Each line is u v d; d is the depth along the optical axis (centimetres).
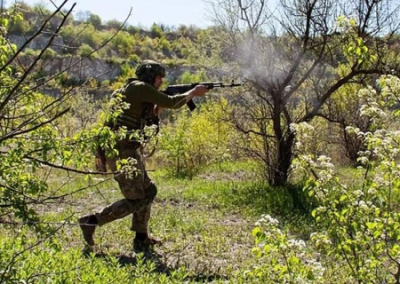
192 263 577
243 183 1149
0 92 320
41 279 398
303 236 723
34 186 317
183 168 1440
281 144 1074
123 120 563
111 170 564
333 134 1463
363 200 363
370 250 361
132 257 588
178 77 4816
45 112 328
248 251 636
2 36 321
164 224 762
